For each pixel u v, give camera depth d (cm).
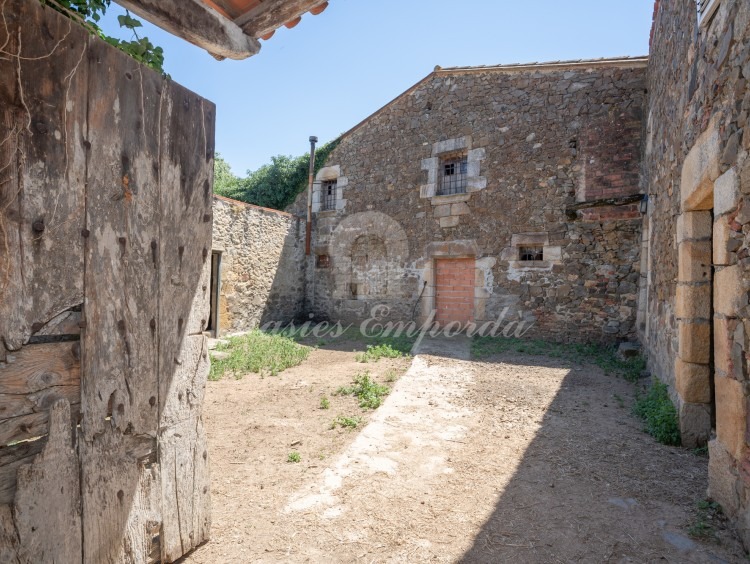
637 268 643
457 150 809
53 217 124
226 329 776
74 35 127
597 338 667
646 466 271
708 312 300
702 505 223
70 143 128
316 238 999
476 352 620
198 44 192
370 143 926
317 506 226
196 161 176
